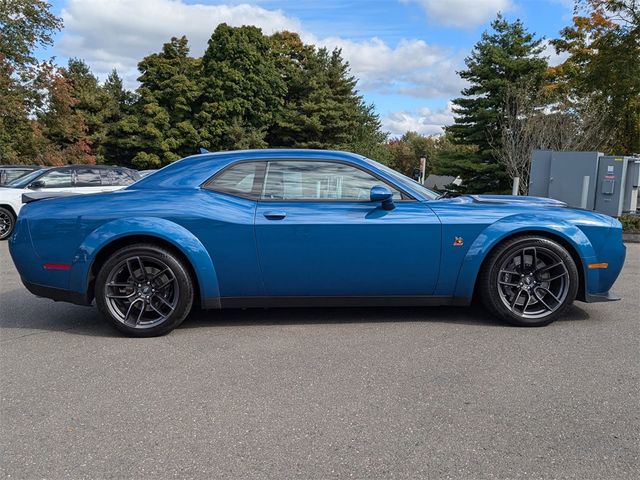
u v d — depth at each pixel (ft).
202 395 10.43
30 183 37.45
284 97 130.00
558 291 14.52
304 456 8.23
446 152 76.13
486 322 15.05
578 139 57.00
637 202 41.52
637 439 8.69
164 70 117.70
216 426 9.20
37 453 8.39
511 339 13.58
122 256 13.82
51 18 87.45
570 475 7.70
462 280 14.32
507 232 14.14
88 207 14.15
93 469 7.93
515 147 61.98
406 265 14.15
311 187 14.49
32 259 14.15
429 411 9.66
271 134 127.13
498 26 71.41
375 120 161.48
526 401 10.05
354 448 8.45
